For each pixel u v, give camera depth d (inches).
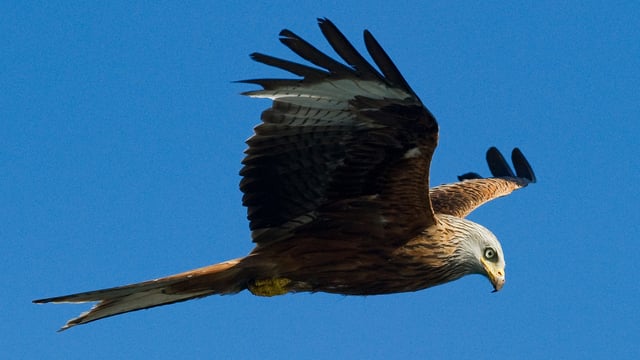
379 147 538.6
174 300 561.9
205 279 552.4
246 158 537.6
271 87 507.2
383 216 562.6
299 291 583.8
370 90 508.7
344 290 583.5
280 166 544.1
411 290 582.2
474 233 584.4
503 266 586.9
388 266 571.8
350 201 558.9
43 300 519.2
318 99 515.5
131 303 555.5
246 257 563.8
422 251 570.3
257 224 561.9
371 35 488.7
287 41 494.0
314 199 557.6
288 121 525.3
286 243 568.7
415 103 513.7
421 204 557.6
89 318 555.5
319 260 570.3
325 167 546.9
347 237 567.8
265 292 575.5
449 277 582.9
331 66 499.8
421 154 538.0
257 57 498.0
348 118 525.0
